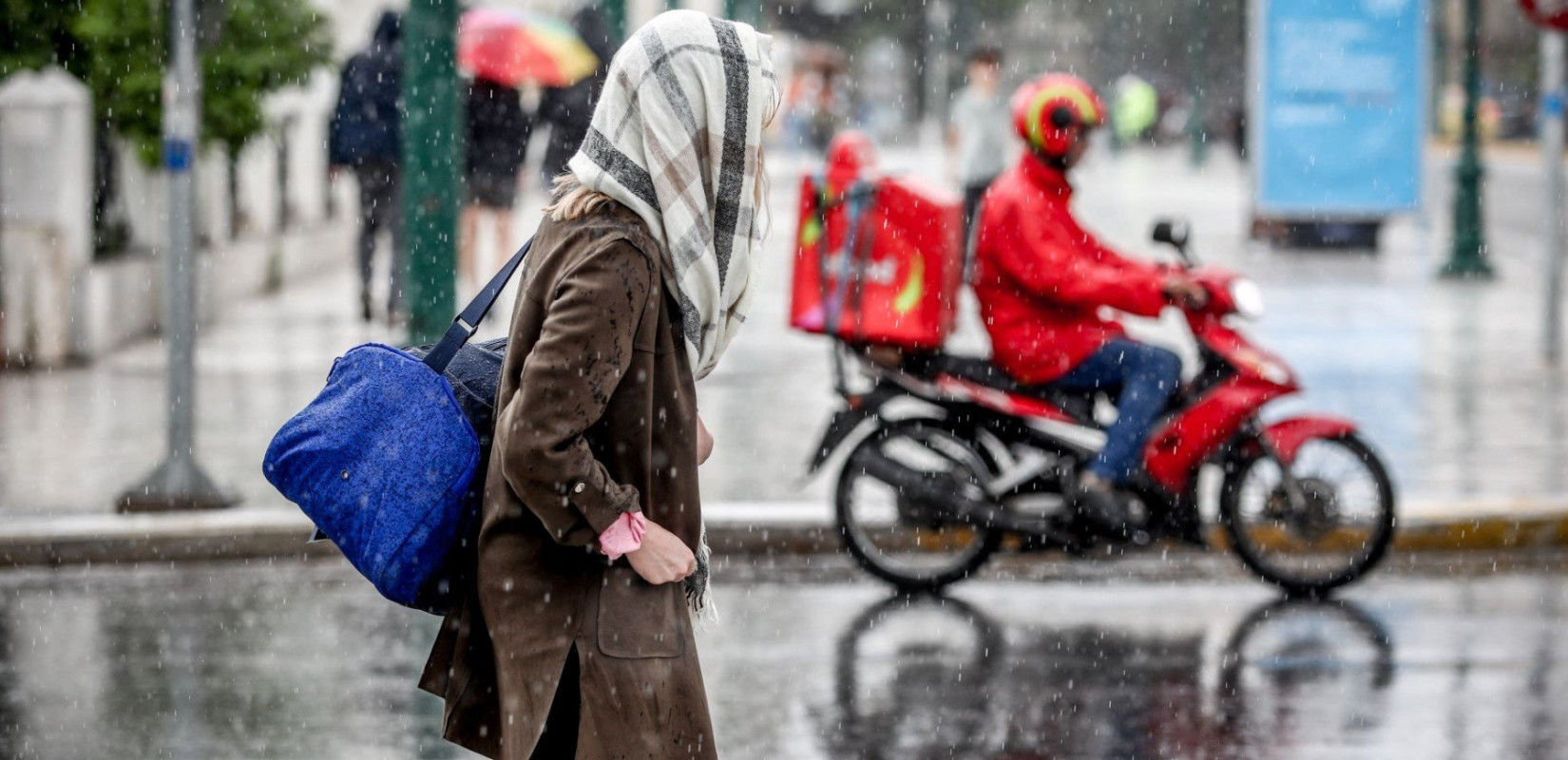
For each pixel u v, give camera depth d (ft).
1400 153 94.22
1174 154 272.51
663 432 15.84
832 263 35.60
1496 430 51.67
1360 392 57.88
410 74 48.47
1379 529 36.52
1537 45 285.02
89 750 27.27
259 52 62.90
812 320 35.76
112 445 48.65
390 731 28.35
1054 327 35.22
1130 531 35.50
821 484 45.06
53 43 62.54
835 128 210.18
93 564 39.55
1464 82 89.86
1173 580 38.63
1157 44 322.96
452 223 49.01
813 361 65.26
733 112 15.72
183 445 41.91
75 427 51.06
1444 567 39.65
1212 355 35.81
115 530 39.65
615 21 79.71
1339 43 93.40
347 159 68.23
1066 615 35.70
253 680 30.99
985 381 35.63
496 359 16.79
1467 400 56.54
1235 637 34.01
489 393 16.56
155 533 39.81
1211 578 38.81
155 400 55.01
